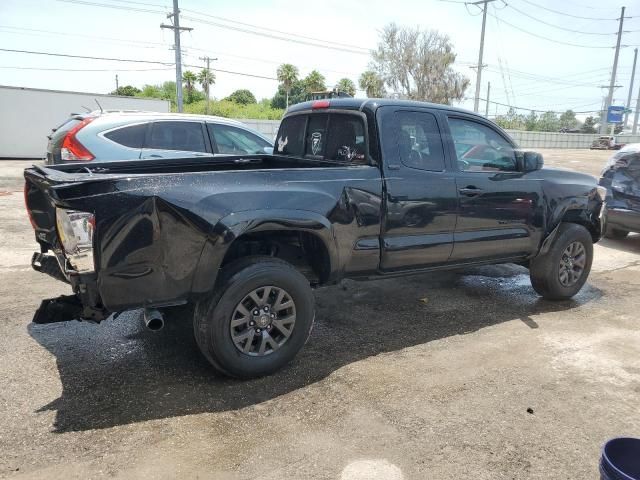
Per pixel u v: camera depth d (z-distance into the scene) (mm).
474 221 4566
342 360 3898
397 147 4137
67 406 3158
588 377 3711
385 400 3328
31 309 4715
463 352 4094
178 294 3209
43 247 3811
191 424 3008
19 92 23375
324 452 2783
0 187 12438
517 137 51750
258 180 3447
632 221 7797
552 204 5098
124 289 3057
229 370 3441
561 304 5359
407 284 5895
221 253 3232
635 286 6074
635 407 3320
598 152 46094
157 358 3830
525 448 2861
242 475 2586
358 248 3930
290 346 3658
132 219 2982
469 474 2633
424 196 4203
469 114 4664
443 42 46656
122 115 7262
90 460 2664
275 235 3832
